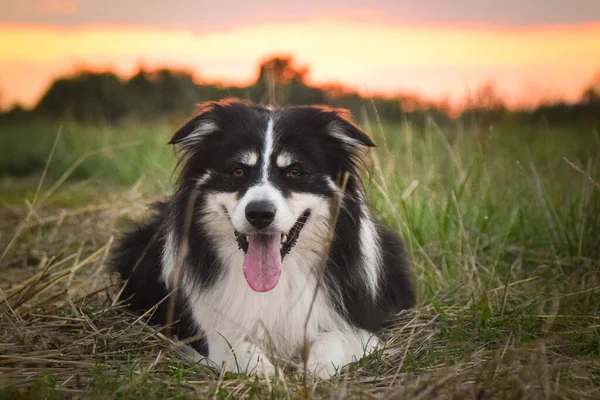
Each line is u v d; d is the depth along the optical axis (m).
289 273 4.09
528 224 6.28
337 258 4.14
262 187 3.82
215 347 4.01
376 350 3.91
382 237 4.84
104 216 7.55
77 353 3.87
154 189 8.63
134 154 11.15
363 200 4.30
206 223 4.09
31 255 6.28
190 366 3.74
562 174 7.20
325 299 4.11
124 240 5.18
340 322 4.14
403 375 3.57
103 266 5.56
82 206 8.49
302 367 3.61
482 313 4.31
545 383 3.19
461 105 8.84
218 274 4.12
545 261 5.50
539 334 4.16
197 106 4.54
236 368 3.72
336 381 3.47
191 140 4.18
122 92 16.88
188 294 4.19
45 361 3.63
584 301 4.72
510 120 9.02
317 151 4.05
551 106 10.30
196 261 4.14
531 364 3.33
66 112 16.58
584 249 5.55
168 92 16.56
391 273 4.80
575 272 5.17
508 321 4.32
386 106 9.23
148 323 4.57
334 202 4.02
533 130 9.49
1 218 7.86
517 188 7.02
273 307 4.08
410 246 5.52
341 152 4.18
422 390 3.22
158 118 14.95
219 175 4.02
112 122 16.05
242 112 4.17
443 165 7.79
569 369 3.54
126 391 3.26
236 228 3.78
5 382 3.29
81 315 4.36
